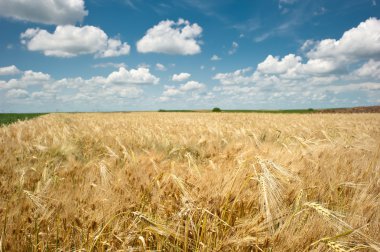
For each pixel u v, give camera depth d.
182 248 1.98
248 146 4.14
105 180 2.63
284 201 2.38
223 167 2.98
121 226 2.10
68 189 2.65
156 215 2.21
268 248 1.84
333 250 1.72
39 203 2.25
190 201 2.13
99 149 5.14
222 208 2.17
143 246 1.83
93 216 2.13
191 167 3.03
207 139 5.66
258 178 2.15
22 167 3.37
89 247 1.87
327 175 3.06
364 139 5.96
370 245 1.73
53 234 2.10
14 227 2.11
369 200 2.55
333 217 1.81
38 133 7.20
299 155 3.57
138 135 6.54
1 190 2.68
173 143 5.30
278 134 7.27
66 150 4.27
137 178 2.73
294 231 2.00
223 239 1.94
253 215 2.21
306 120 18.94
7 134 6.31
